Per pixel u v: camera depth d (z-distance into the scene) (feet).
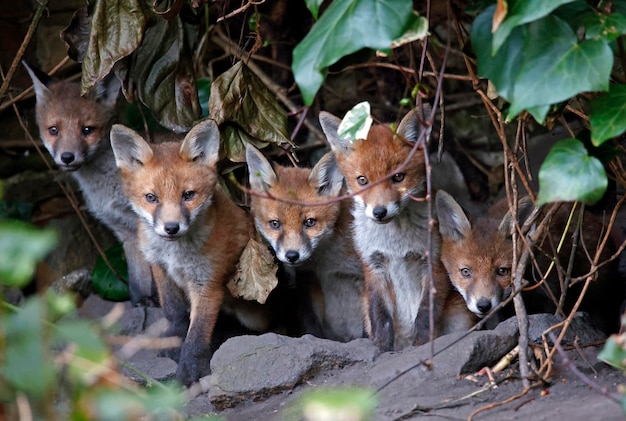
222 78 37.60
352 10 23.39
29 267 16.56
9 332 16.60
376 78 51.98
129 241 43.14
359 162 35.27
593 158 23.56
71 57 37.70
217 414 29.71
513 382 26.91
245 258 36.40
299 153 50.42
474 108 52.08
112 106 43.60
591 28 22.89
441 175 50.24
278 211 36.70
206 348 35.53
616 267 38.04
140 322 40.75
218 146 36.11
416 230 35.35
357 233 36.45
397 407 25.61
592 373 27.25
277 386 29.66
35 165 49.42
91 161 42.68
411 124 35.19
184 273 35.96
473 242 34.42
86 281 45.21
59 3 49.42
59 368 19.57
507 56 24.00
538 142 46.29
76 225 48.91
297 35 51.26
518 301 27.73
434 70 33.04
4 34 48.83
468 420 23.63
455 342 27.91
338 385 28.96
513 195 31.42
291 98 51.65
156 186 34.73
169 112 38.45
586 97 29.12
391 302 37.42
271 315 40.32
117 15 35.60
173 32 37.86
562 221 36.55
